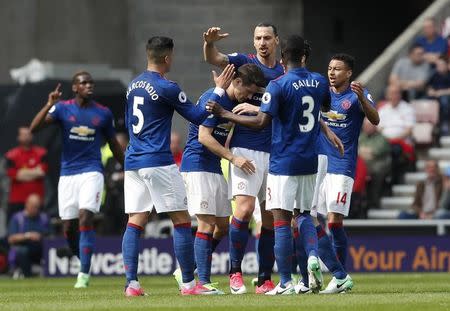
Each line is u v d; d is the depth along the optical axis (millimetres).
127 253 35375
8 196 63906
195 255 36812
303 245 34562
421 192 61156
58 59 72625
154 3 73062
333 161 39031
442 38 67562
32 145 63312
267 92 34156
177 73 72875
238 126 36844
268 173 34688
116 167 59906
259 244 37250
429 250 57344
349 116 38750
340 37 75688
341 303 30594
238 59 37938
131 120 35094
